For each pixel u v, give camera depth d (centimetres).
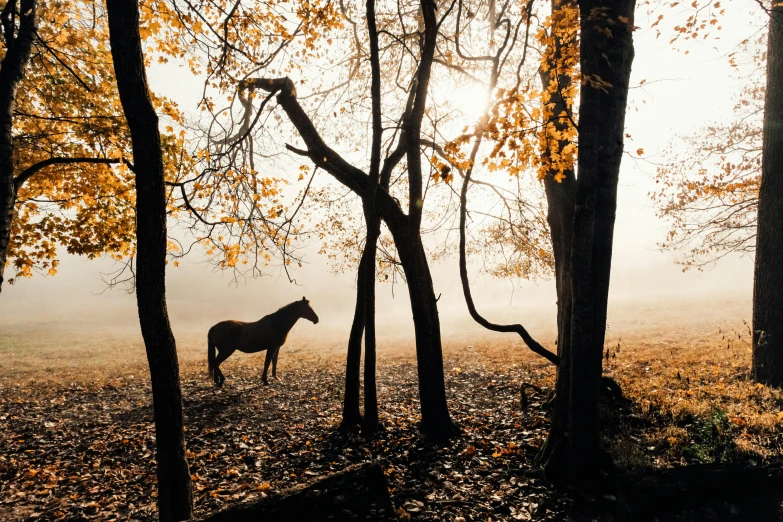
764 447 557
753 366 868
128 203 905
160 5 687
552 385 1005
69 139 820
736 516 436
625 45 502
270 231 793
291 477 625
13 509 575
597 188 510
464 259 732
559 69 514
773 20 680
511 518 456
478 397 1022
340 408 992
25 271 866
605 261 516
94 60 805
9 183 589
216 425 909
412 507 487
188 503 437
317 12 750
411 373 1423
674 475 475
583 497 473
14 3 602
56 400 1177
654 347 1421
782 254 834
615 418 707
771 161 860
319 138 821
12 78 613
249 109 926
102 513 555
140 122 421
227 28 711
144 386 1336
